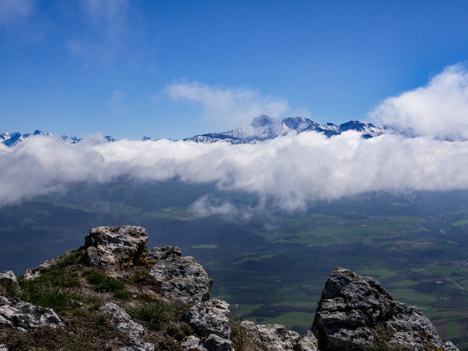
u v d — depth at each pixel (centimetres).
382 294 2219
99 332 1299
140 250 2427
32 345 1105
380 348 1870
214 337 1406
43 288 1677
